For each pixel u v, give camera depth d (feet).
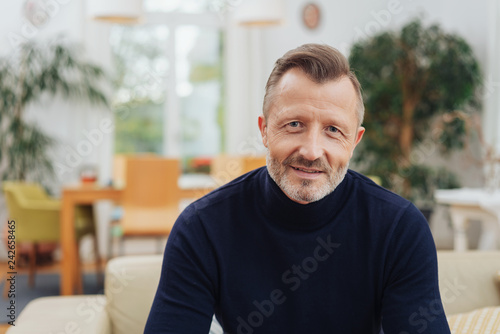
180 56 20.15
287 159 3.68
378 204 3.98
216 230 3.97
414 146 16.35
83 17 17.92
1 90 16.33
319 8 18.61
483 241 14.94
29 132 16.63
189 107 20.30
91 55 18.39
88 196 12.85
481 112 15.56
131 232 12.85
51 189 17.01
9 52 16.92
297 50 3.76
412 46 15.66
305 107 3.61
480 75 15.49
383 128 16.31
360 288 3.94
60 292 13.24
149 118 19.92
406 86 15.96
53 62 16.81
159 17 19.92
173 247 3.94
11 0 17.10
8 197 13.16
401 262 3.86
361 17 16.97
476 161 14.75
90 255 17.78
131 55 19.62
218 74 20.49
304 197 3.68
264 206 3.94
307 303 3.94
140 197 12.91
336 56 3.69
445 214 15.76
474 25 15.89
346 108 3.67
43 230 13.14
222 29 20.45
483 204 10.44
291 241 3.89
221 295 3.97
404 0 17.38
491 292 5.38
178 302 3.84
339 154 3.69
